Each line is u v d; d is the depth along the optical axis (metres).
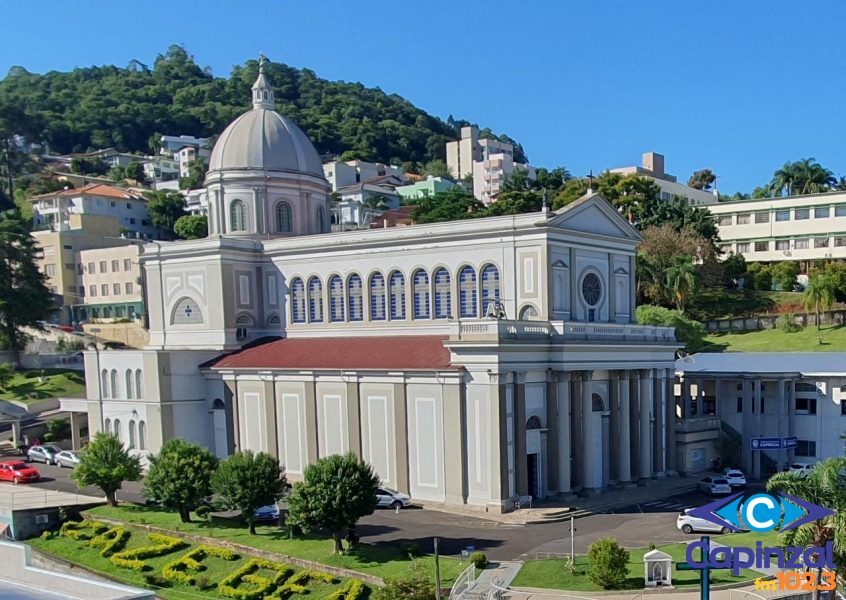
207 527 45.09
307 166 73.06
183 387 61.91
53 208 154.50
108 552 43.28
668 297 100.69
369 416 53.28
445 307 58.28
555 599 31.52
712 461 64.94
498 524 44.81
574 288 55.66
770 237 125.75
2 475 61.22
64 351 104.12
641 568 35.28
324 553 38.88
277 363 58.78
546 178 137.50
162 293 69.12
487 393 47.72
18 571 26.64
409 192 193.75
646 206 116.38
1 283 93.56
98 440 51.94
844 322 97.25
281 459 58.38
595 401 54.81
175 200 164.25
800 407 64.31
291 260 66.06
